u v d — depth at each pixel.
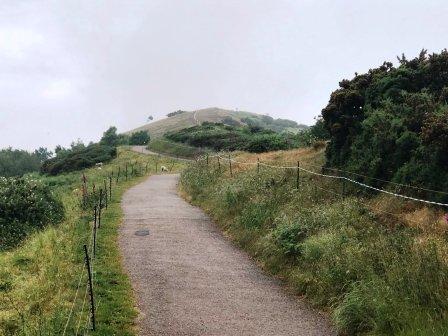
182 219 17.91
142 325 8.09
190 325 8.19
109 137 96.62
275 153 27.88
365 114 16.83
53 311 8.33
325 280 9.41
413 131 14.48
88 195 23.00
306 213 13.43
